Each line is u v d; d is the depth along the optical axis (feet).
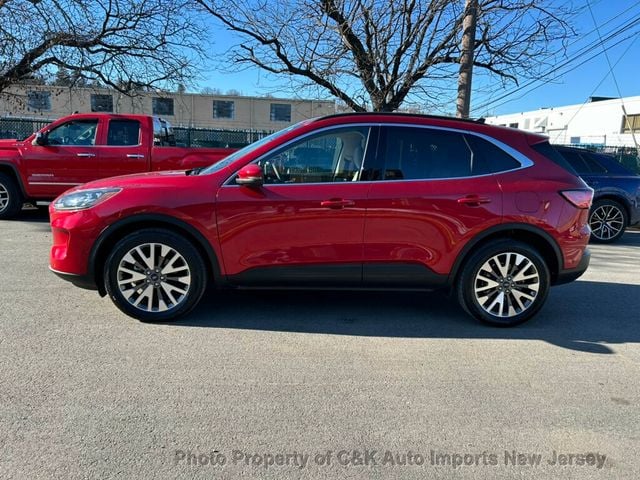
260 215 13.19
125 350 11.96
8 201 29.32
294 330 13.74
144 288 13.55
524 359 12.39
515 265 14.21
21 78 42.98
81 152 28.73
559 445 8.84
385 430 9.09
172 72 45.65
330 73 35.45
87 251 13.17
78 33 40.40
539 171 14.16
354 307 15.93
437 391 10.60
